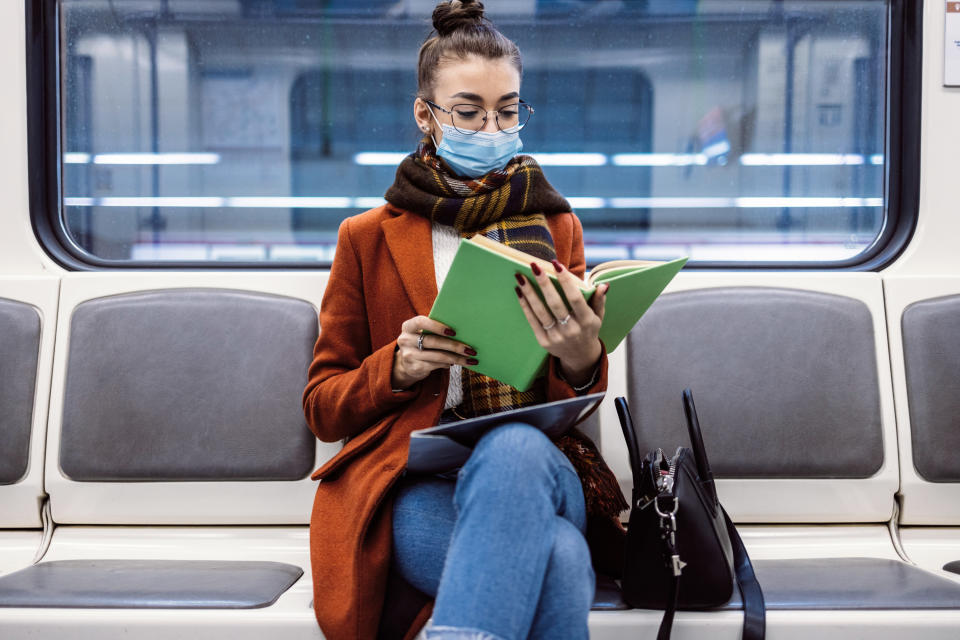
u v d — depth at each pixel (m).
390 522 1.16
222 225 2.53
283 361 1.65
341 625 1.11
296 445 1.62
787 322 1.66
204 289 1.70
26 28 1.83
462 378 1.28
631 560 1.19
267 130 2.57
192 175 2.47
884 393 1.65
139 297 1.68
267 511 1.63
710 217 2.52
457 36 1.28
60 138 1.90
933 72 1.83
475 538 0.92
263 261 1.90
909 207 1.87
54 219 1.89
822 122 2.17
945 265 1.83
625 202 2.56
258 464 1.61
